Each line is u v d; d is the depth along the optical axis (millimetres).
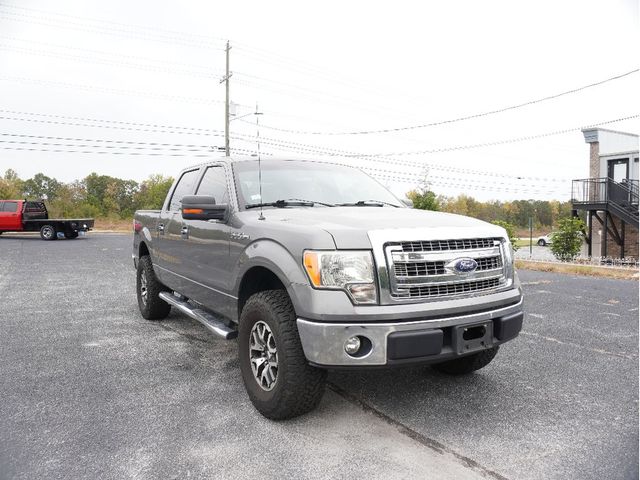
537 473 2604
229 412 3377
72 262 13234
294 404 3080
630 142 25109
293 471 2615
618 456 2785
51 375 4133
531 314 6746
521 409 3441
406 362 2848
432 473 2600
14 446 2883
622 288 9188
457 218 3527
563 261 17875
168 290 6027
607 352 4883
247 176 4234
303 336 2918
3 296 8062
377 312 2816
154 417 3287
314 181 4453
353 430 3102
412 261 2941
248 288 3730
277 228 3273
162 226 5430
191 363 4473
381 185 4926
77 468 2641
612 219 22953
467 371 4039
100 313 6707
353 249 2895
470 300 3078
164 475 2572
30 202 22906
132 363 4473
